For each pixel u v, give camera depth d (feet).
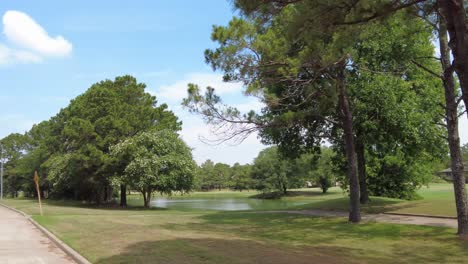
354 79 75.15
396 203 87.86
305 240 47.57
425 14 35.91
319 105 61.00
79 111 143.33
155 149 122.72
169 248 37.01
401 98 75.25
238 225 64.13
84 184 143.33
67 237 47.57
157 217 79.05
